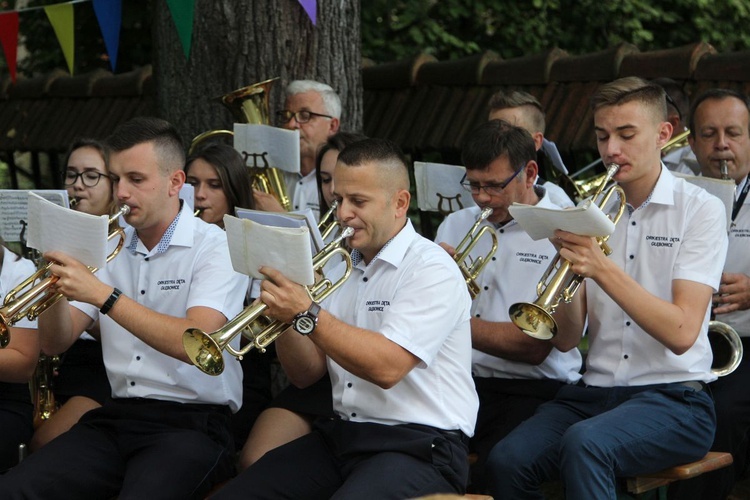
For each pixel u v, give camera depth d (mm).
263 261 6105
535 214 6566
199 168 8820
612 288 6641
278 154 9523
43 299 6914
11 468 7445
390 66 13914
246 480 6645
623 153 7148
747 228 8586
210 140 10461
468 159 7895
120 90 16000
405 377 6574
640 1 16828
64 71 17359
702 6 16859
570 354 8242
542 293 6641
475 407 6785
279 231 5949
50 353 7527
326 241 8586
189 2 9719
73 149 8953
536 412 7484
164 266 7461
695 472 6961
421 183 8625
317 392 7758
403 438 6473
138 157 7258
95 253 6617
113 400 7512
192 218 7586
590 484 6570
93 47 17516
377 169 6555
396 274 6660
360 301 6750
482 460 7637
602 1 16625
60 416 8172
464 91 13172
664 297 7270
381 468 6324
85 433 7297
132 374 7367
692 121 8820
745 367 8188
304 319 6117
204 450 7035
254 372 8469
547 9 16891
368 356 6250
